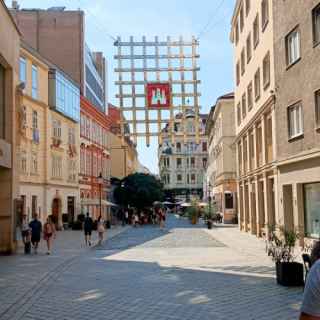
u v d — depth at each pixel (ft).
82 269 63.93
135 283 50.03
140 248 98.53
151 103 86.12
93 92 261.85
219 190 237.86
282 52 90.22
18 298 42.34
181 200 458.09
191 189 466.70
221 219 228.63
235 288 45.78
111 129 301.02
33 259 77.66
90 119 222.48
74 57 226.99
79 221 176.55
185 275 55.77
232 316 33.83
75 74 226.38
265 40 105.09
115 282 51.16
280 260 47.83
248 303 38.45
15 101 91.45
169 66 86.07
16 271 61.93
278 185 95.76
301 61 80.59
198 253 85.40
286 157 88.74
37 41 227.20
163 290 45.21
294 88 84.48
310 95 76.84
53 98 168.25
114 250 95.14
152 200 254.27
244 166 145.18
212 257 77.56
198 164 468.34
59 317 34.42
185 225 215.31
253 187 130.41
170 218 342.23
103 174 249.96
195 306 37.50
